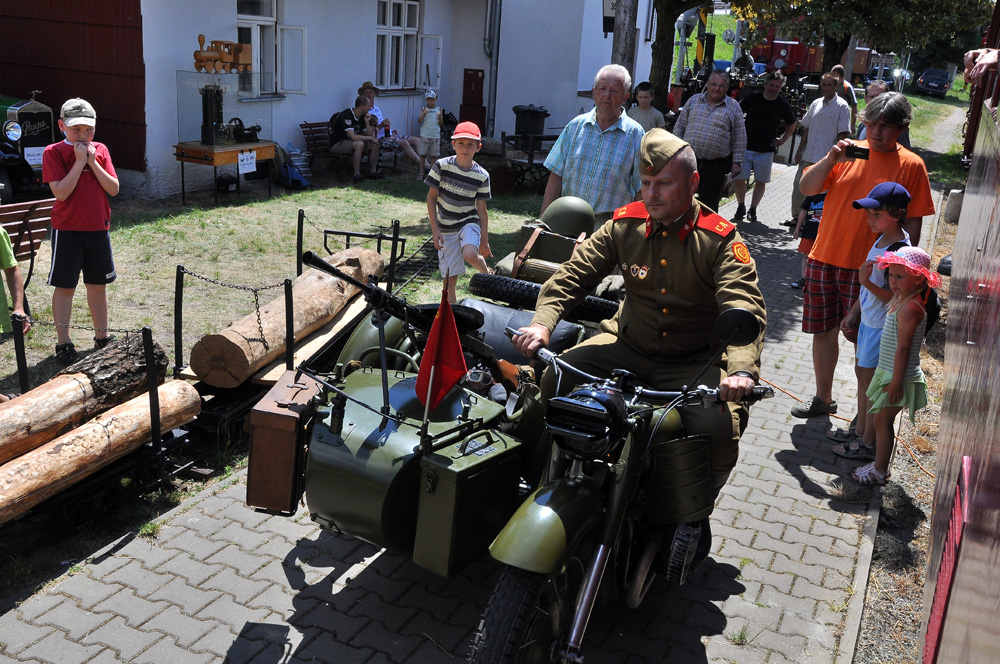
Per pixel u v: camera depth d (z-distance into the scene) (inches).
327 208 489.4
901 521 186.5
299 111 597.3
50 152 235.5
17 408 166.4
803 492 195.8
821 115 417.4
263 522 170.7
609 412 108.7
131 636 135.4
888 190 189.8
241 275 345.4
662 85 526.0
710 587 157.6
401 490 126.6
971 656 66.6
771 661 138.6
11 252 226.7
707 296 140.0
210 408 203.9
